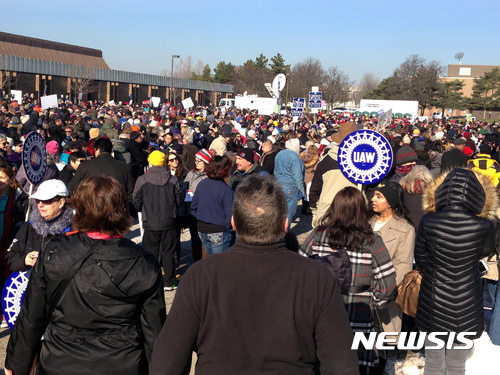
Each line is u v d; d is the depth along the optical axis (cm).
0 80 4322
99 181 283
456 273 360
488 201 368
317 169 743
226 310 220
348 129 714
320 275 224
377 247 365
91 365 263
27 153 504
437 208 376
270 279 222
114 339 270
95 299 266
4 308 414
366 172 551
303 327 220
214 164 602
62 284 267
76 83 5162
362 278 366
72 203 284
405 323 524
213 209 600
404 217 452
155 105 3928
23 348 277
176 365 221
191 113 3269
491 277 556
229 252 230
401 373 458
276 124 2539
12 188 514
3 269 511
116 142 1029
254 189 228
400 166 714
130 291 267
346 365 217
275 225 226
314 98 2069
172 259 666
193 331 225
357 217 367
